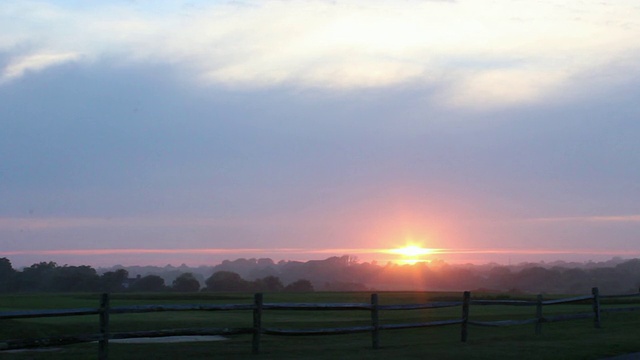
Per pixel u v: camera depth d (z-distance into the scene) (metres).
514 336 20.89
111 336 13.37
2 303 36.03
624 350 17.19
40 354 16.08
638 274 105.38
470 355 15.89
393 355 15.80
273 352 16.27
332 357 15.35
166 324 23.62
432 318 27.77
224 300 43.66
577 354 16.23
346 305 17.14
